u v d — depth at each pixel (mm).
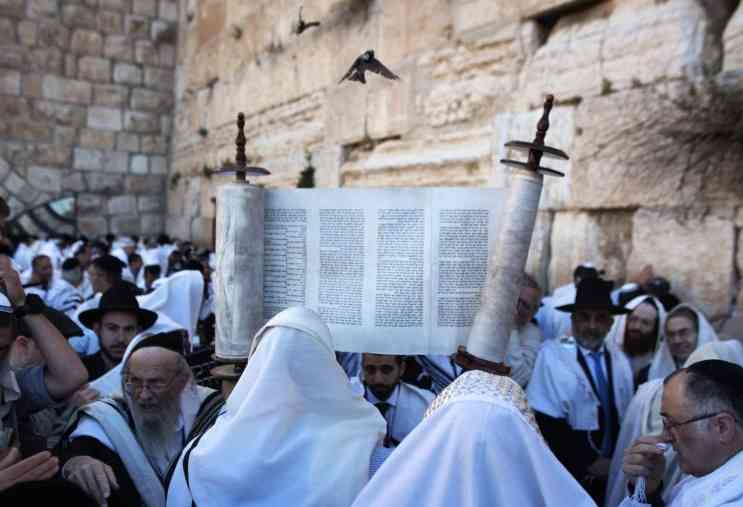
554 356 3414
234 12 13891
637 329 3934
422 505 1405
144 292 5586
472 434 1408
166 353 2236
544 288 6348
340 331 2102
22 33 16672
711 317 4918
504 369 1866
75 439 2137
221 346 2098
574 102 6039
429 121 7895
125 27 17766
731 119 4801
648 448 2135
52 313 3039
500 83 6887
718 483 1688
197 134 16172
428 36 7934
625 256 5633
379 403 2770
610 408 3348
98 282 5371
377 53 8773
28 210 16891
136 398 2189
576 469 3186
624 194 5527
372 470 1815
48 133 17094
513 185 1896
